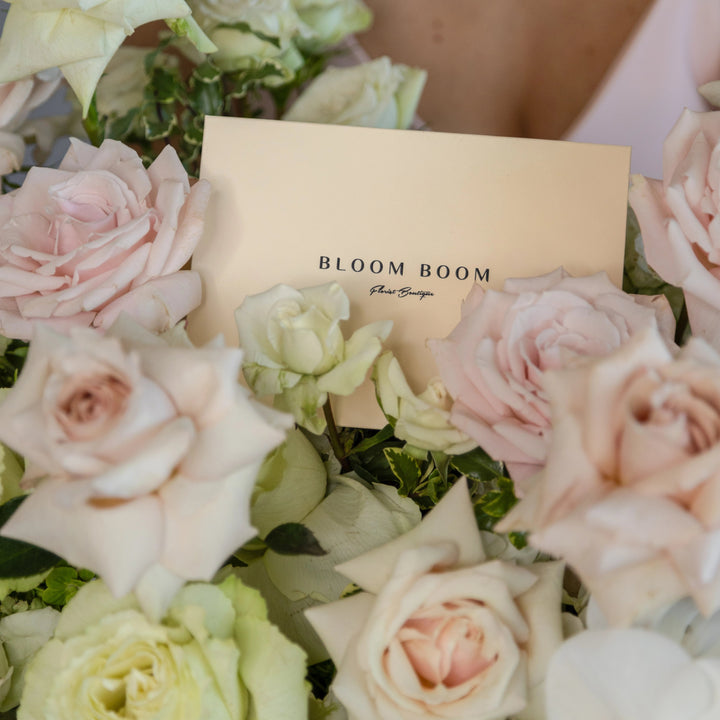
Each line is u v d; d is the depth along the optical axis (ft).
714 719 1.67
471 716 1.71
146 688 1.74
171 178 1.98
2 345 2.07
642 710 1.68
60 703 1.74
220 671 1.73
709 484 1.59
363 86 2.29
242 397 1.67
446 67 2.67
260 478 1.86
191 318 1.97
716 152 1.89
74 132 2.40
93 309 1.93
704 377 1.60
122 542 1.63
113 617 1.74
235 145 1.97
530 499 1.68
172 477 1.66
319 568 1.87
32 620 1.91
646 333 1.62
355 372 1.87
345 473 1.97
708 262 1.94
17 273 1.92
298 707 1.77
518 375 1.80
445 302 1.96
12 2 2.02
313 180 1.96
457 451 1.87
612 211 1.97
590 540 1.62
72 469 1.62
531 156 1.97
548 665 1.72
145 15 2.00
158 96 2.34
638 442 1.59
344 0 2.42
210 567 1.66
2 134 2.27
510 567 1.75
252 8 2.29
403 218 1.96
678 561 1.60
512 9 2.60
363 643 1.73
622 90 2.58
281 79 2.39
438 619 1.73
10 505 1.86
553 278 1.89
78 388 1.65
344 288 1.96
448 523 1.81
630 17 2.55
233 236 1.97
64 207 1.95
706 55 2.54
